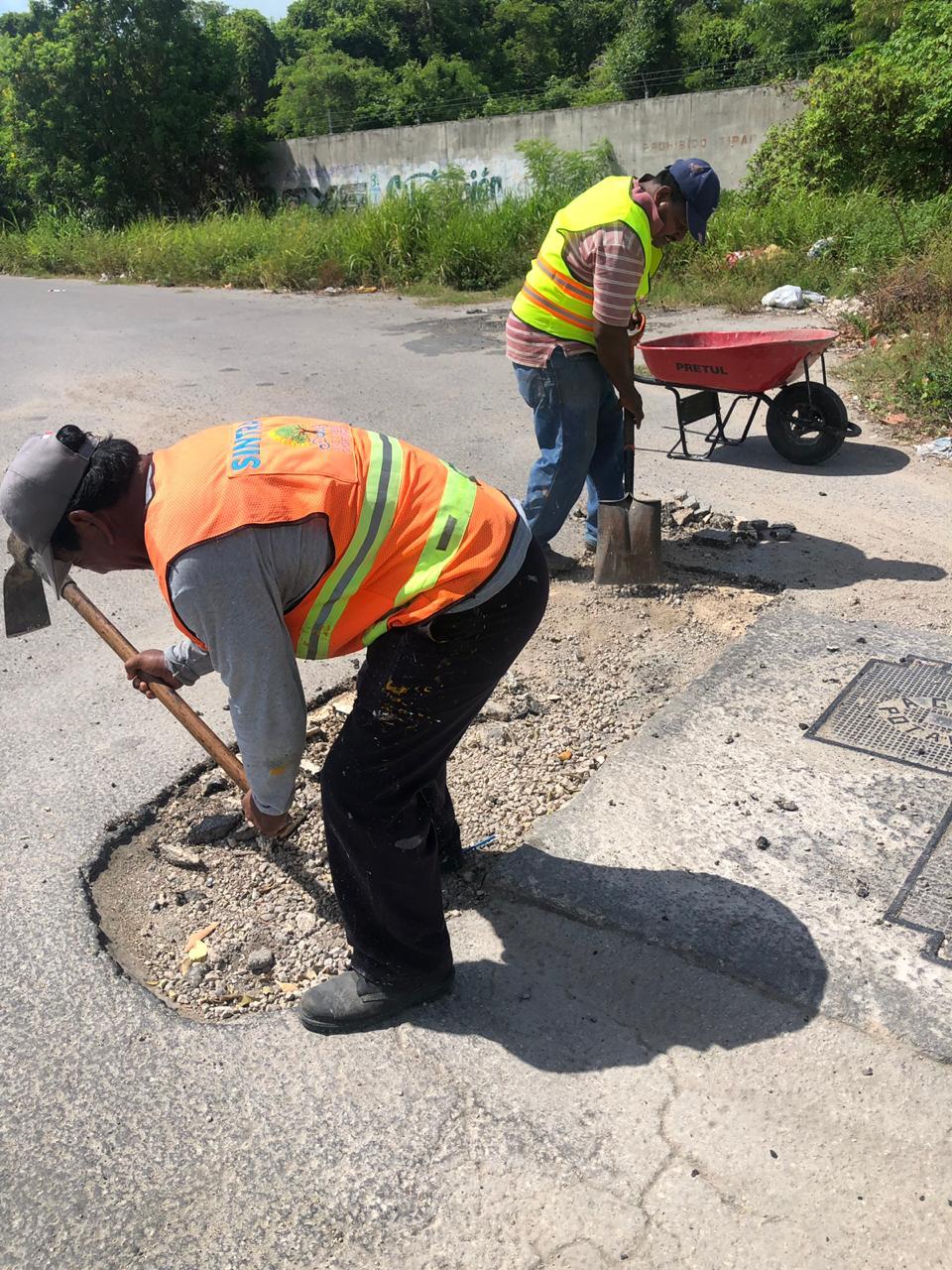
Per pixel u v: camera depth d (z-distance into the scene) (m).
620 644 4.11
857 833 2.90
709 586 4.55
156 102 23.81
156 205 24.86
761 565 4.68
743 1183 2.03
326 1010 2.40
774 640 3.97
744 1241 1.92
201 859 3.03
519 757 3.42
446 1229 1.97
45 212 22.86
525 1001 2.48
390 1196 2.04
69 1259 1.95
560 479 4.19
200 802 3.29
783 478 5.75
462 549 2.04
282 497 1.90
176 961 2.70
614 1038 2.37
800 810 3.02
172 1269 1.93
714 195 3.78
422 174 21.89
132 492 1.96
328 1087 2.28
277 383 8.55
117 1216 2.03
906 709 3.46
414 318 11.52
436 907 2.38
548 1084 2.26
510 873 2.84
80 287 16.20
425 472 2.11
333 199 22.95
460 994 2.51
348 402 7.79
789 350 5.49
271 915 2.83
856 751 3.27
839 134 13.63
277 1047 2.39
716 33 38.34
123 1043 2.41
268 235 16.02
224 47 25.00
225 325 11.65
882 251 10.49
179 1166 2.12
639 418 4.16
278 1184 2.07
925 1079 2.21
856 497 5.42
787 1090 2.20
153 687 2.65
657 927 2.62
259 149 24.53
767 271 10.97
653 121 18.39
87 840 3.09
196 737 2.57
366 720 2.12
